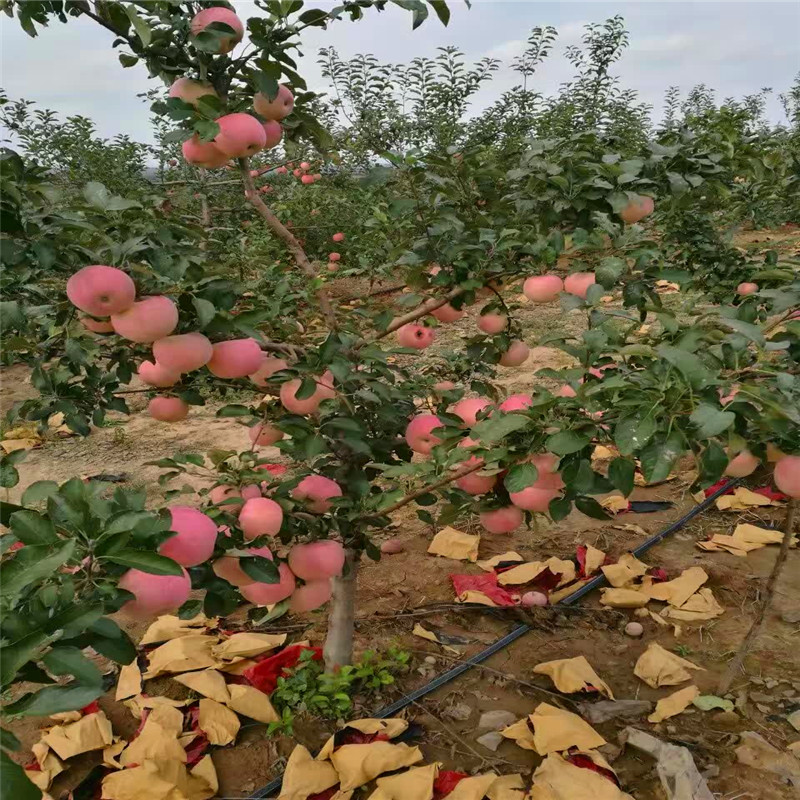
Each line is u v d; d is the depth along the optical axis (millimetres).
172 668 3336
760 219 5707
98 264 1995
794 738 2916
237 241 5430
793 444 2031
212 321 2117
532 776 2752
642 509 4953
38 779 2764
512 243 2533
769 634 3584
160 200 2799
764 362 1904
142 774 2658
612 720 3059
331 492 2484
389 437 2934
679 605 3834
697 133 3182
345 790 2639
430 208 2961
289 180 9898
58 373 2492
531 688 3305
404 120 9547
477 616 3863
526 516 2641
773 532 4477
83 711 3143
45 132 8078
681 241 4020
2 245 1825
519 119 10516
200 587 2055
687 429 1723
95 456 6090
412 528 4832
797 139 7004
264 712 3080
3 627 1280
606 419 1918
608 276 2273
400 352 2723
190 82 2332
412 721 3104
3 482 1929
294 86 2527
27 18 2100
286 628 3797
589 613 3867
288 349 2486
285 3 2260
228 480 2289
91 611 1353
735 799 2627
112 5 2156
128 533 1462
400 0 2166
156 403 2633
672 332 1979
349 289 8375
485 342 3240
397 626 3781
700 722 3025
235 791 2773
